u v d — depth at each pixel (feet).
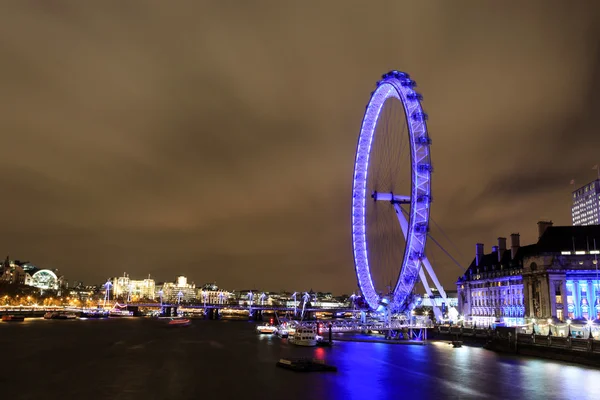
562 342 402.93
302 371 349.41
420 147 474.08
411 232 475.72
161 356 449.06
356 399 265.95
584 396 270.46
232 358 432.25
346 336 631.97
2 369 361.92
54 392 280.51
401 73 494.59
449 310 632.38
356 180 579.48
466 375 331.98
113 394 275.39
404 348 503.20
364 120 563.48
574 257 585.63
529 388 289.74
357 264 576.20
